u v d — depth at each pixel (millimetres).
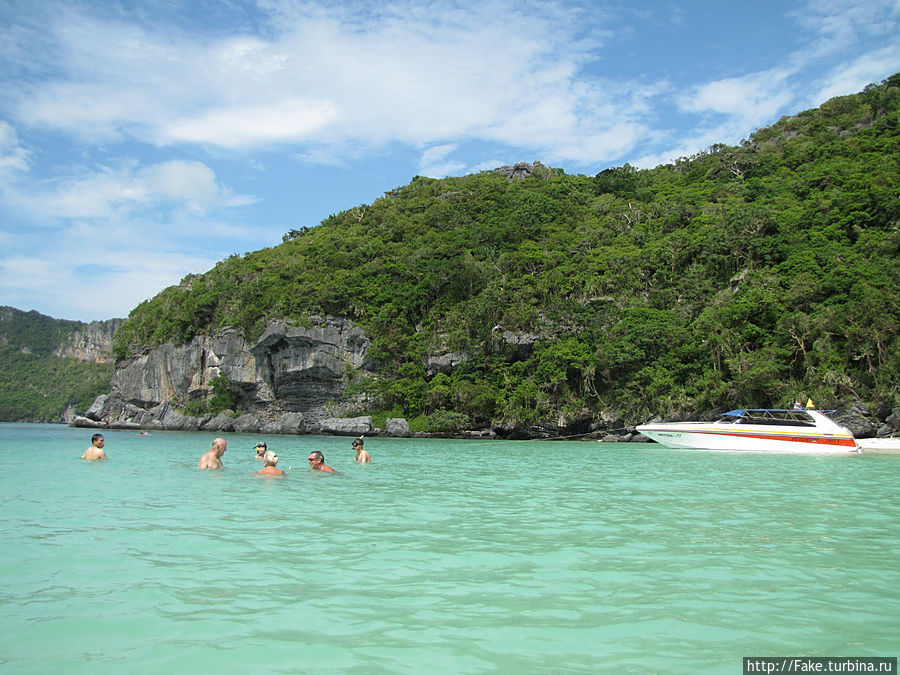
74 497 11320
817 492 13695
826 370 42656
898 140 68125
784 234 55656
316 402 62375
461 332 57500
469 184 94812
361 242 75812
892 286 44469
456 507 11078
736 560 7270
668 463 22703
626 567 6926
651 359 50812
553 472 18781
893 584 6312
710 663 4371
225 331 66312
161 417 71312
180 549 7402
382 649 4547
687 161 98188
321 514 9969
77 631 4809
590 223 73625
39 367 151500
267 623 5051
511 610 5449
